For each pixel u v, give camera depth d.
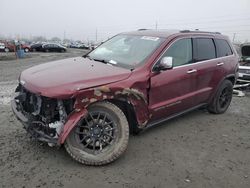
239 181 3.79
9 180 3.51
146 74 4.34
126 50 4.95
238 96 8.59
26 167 3.80
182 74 5.00
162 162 4.15
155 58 4.54
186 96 5.20
